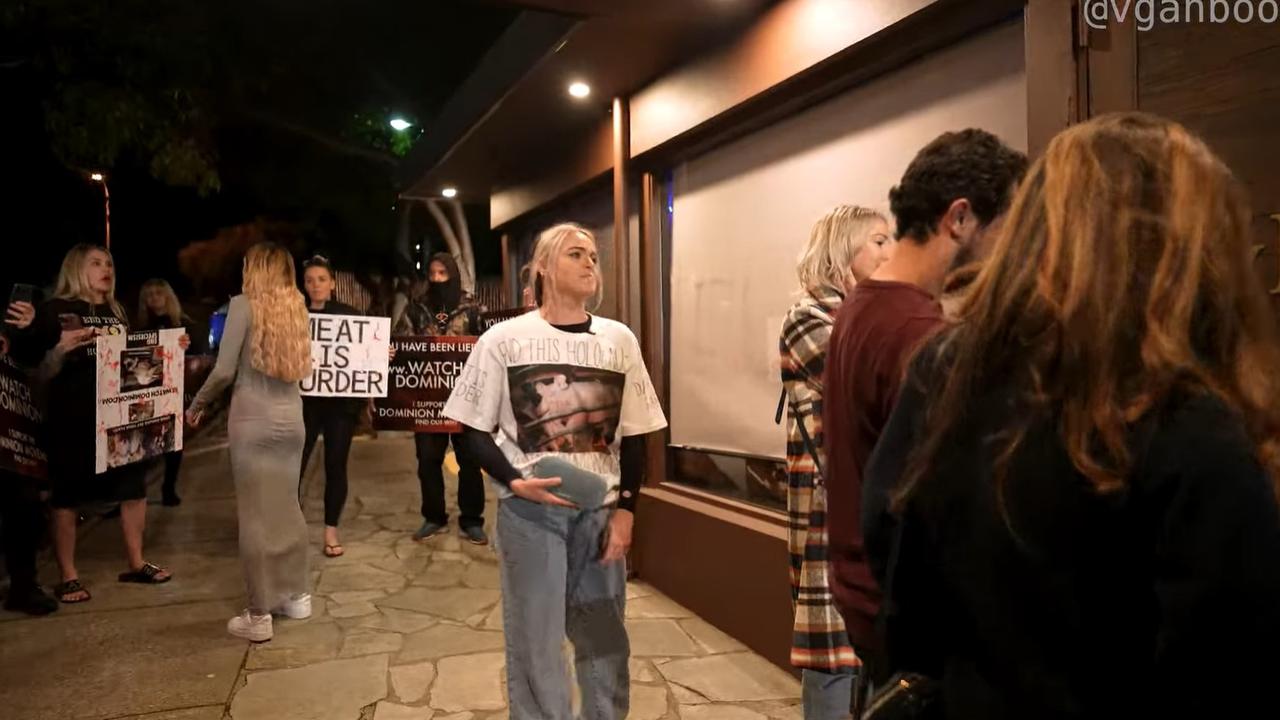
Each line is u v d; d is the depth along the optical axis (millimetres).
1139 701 849
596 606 2752
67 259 4547
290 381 4129
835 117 3629
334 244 15523
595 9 3748
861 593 1566
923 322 1465
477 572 5152
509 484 2615
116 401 4465
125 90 8695
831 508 1645
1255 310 890
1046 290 914
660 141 4652
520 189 7340
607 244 6004
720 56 4027
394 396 5824
